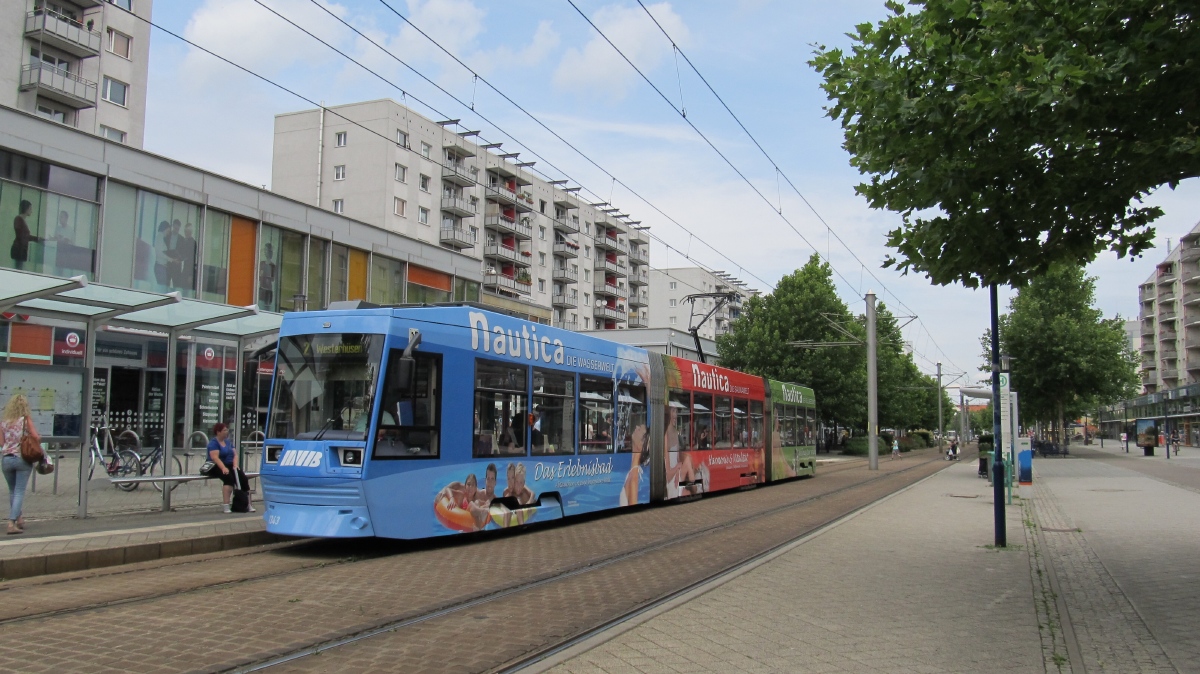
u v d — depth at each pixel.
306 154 60.22
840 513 17.56
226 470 13.41
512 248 74.12
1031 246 8.95
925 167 8.38
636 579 9.55
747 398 23.91
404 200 59.88
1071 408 52.75
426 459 11.33
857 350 53.97
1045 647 6.62
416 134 61.34
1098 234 8.76
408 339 11.17
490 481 12.49
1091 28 7.32
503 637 6.77
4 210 18.67
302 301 24.19
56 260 19.66
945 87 7.79
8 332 15.33
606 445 15.84
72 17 43.47
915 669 6.00
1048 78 7.23
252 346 16.73
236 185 23.72
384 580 9.07
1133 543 12.69
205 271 22.98
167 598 7.82
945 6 7.59
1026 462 26.22
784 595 8.66
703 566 10.51
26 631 6.48
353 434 10.61
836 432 64.44
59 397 11.45
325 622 7.06
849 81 8.45
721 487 21.50
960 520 16.22
